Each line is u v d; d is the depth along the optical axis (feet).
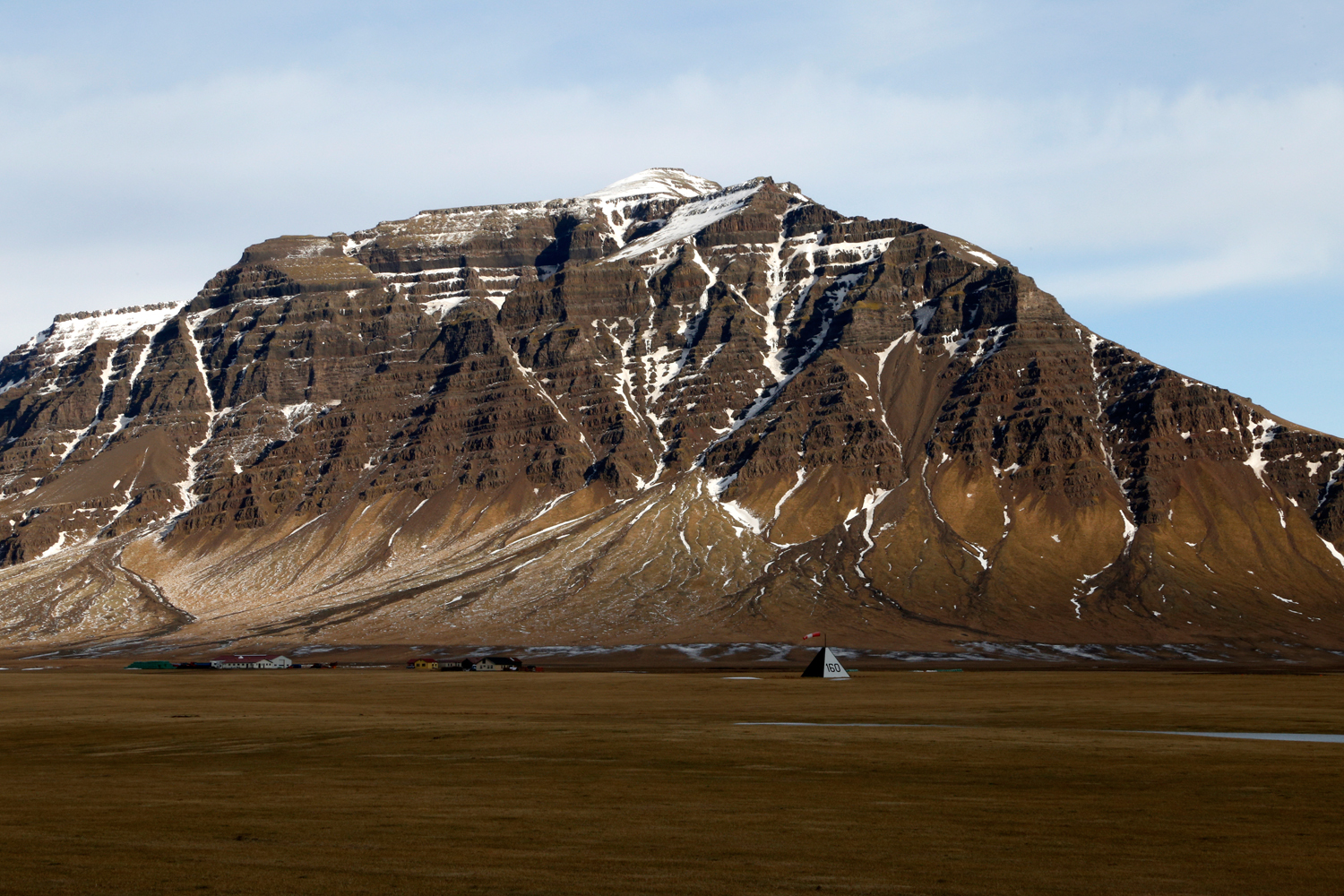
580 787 293.84
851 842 223.30
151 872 196.34
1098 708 563.89
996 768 329.11
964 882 192.54
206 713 545.44
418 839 225.56
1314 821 248.32
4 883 188.44
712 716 520.42
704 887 187.83
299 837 227.40
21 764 357.20
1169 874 198.39
